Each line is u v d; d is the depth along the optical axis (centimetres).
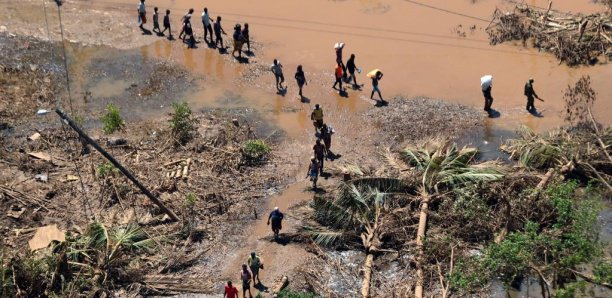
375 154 5531
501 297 4197
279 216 4556
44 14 7675
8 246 4531
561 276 3997
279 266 4478
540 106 6053
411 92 6356
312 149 5609
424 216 4641
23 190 5019
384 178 4791
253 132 5819
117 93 6391
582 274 3928
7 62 6681
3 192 4972
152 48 7131
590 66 6531
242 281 4197
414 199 4784
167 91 6438
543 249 3978
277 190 5156
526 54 6812
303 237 4675
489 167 4978
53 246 4428
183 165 5281
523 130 5578
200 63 6888
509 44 6994
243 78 6638
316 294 4197
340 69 6300
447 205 4697
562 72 6494
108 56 6962
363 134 5803
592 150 5166
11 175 5175
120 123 5772
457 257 4331
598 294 4053
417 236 4531
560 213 4144
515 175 4891
